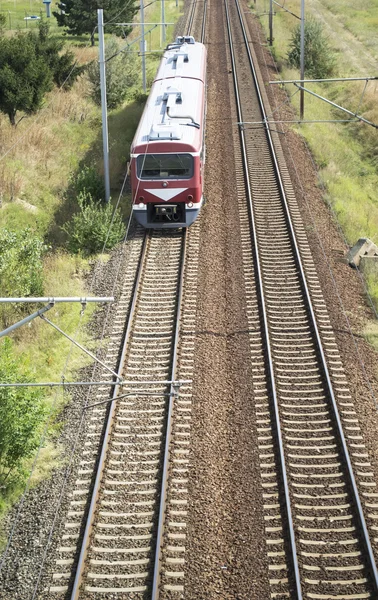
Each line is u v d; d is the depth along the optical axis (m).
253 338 16.78
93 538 11.34
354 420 14.02
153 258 20.45
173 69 25.52
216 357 16.05
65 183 26.05
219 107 33.41
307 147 30.17
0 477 12.85
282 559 10.98
